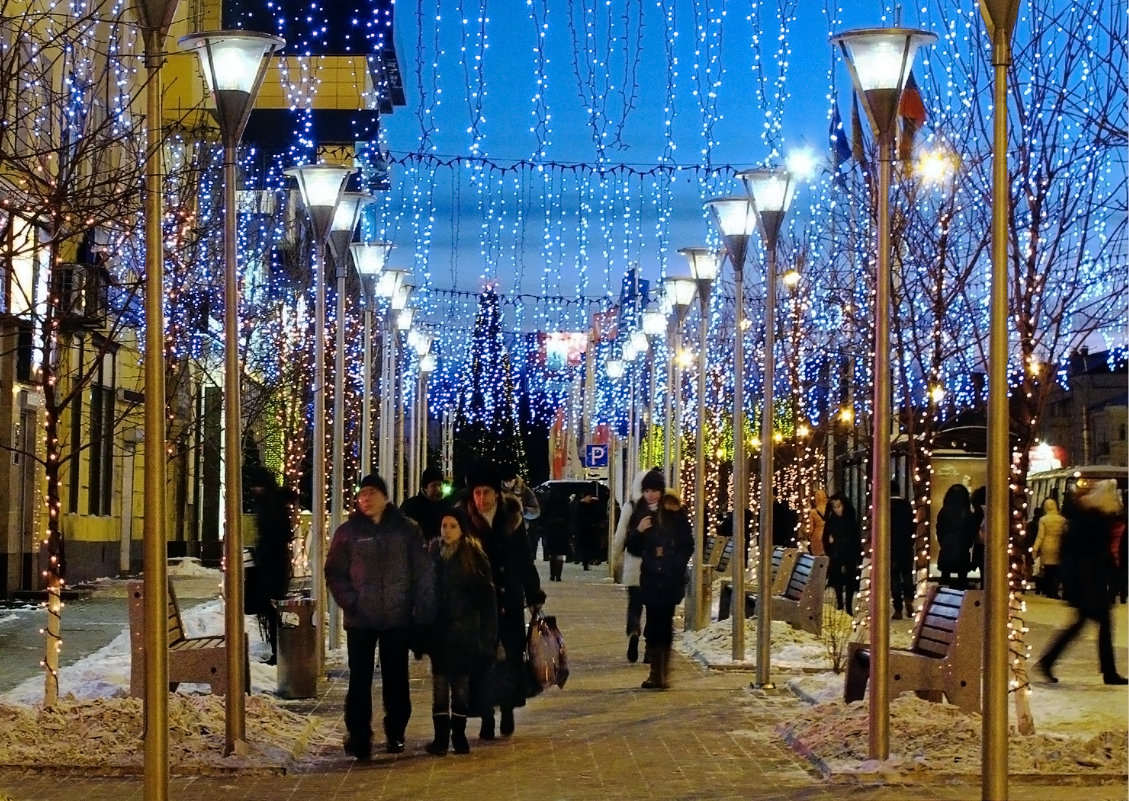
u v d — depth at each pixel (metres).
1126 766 11.09
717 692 16.83
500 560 13.54
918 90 18.78
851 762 11.55
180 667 13.45
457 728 12.63
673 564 17.06
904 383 17.59
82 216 13.24
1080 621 16.78
